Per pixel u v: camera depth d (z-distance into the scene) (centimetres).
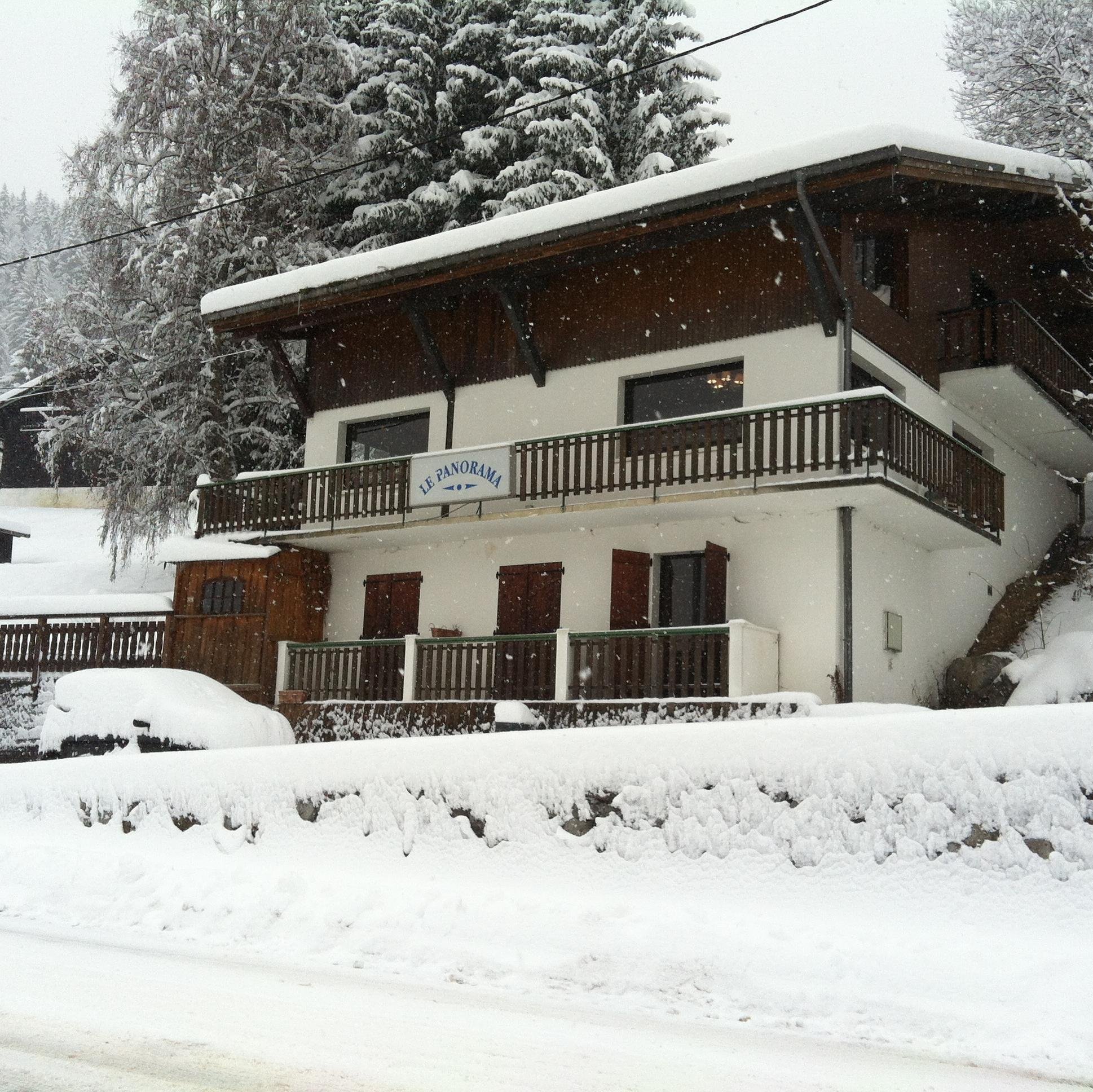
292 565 1991
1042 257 2200
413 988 730
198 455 2639
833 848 809
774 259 1659
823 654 1556
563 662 1605
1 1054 540
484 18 3147
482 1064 537
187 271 2436
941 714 804
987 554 2030
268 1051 551
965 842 764
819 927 762
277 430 2822
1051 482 2378
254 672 1928
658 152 2900
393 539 1934
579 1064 544
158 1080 496
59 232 8175
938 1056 594
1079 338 2322
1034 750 757
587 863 902
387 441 2078
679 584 1720
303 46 2650
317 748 1089
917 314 1814
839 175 1479
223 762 1143
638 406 1786
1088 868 719
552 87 2886
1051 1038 604
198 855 1109
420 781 1011
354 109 3020
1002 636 1920
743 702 1436
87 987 703
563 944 802
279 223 2641
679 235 1638
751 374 1655
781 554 1617
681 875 858
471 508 1828
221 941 898
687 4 3011
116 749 1483
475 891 904
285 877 972
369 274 1836
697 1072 537
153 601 2031
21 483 4119
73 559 3297
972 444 2006
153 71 2534
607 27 3062
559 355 1853
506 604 1844
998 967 672
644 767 903
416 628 1942
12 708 2081
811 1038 625
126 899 1020
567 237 1647
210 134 2575
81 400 2603
